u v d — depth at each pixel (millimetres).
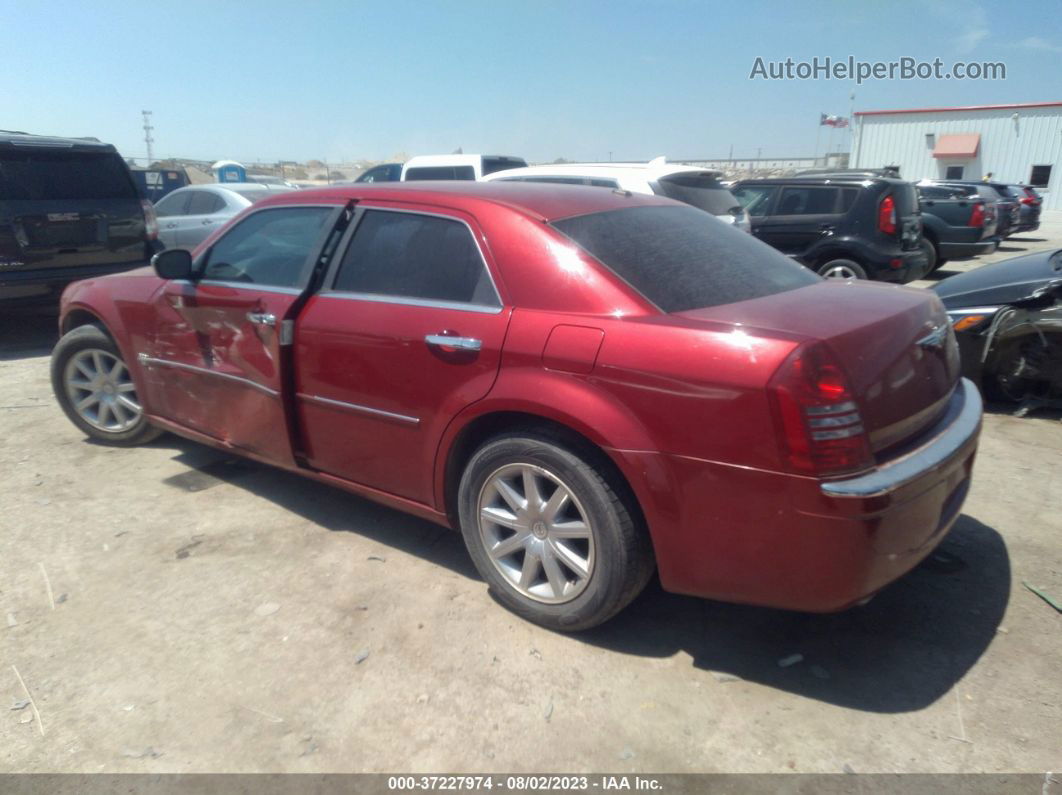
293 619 3223
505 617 3236
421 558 3717
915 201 9898
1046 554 3668
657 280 2975
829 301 3041
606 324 2812
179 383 4414
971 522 3992
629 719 2660
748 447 2518
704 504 2635
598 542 2885
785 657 2975
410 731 2617
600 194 3645
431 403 3244
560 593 3053
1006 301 5473
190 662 2965
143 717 2691
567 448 2908
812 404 2451
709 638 3098
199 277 4242
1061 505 4164
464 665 2936
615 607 2947
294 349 3727
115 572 3594
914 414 2811
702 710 2701
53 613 3281
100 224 8305
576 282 2949
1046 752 2490
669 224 3502
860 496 2430
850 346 2592
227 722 2664
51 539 3898
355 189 3807
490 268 3162
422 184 3793
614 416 2732
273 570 3609
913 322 2936
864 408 2551
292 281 3836
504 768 2463
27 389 6566
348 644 3062
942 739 2553
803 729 2605
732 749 2525
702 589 2762
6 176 7664
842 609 2580
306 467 3920
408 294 3400
